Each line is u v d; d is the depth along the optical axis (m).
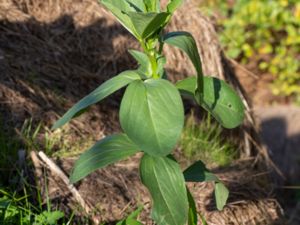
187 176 0.89
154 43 0.81
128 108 0.77
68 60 1.40
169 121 0.76
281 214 1.26
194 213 0.90
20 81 1.30
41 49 1.38
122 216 1.12
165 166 0.82
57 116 1.28
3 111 1.23
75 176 0.82
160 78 0.83
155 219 0.80
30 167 1.14
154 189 0.81
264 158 1.45
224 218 1.16
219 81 0.87
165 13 0.75
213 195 1.20
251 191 1.26
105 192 1.14
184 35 0.80
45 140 1.22
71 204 1.10
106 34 1.47
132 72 0.83
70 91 1.36
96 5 1.49
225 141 1.43
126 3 0.80
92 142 1.27
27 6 1.44
